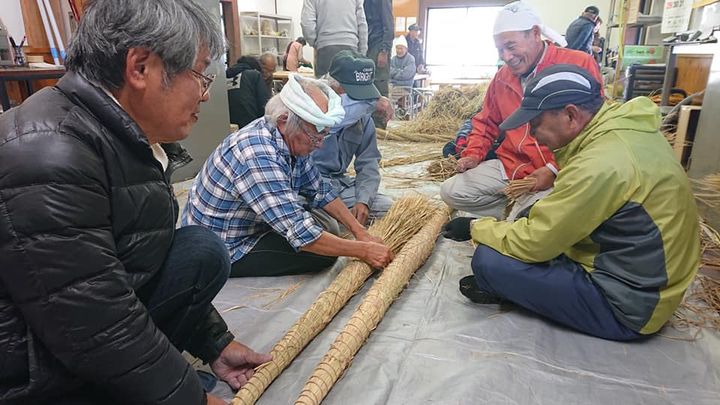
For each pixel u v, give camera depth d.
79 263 0.82
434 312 1.88
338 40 4.76
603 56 7.02
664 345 1.64
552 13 9.77
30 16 4.52
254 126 1.85
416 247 2.16
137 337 0.89
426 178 3.82
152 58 0.86
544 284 1.68
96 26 0.84
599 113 1.61
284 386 1.46
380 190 3.54
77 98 0.88
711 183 2.71
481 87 6.25
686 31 4.15
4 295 0.83
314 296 1.99
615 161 1.50
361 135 2.70
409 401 1.39
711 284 2.04
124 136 0.90
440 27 10.80
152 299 1.17
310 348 1.65
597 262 1.64
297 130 1.75
